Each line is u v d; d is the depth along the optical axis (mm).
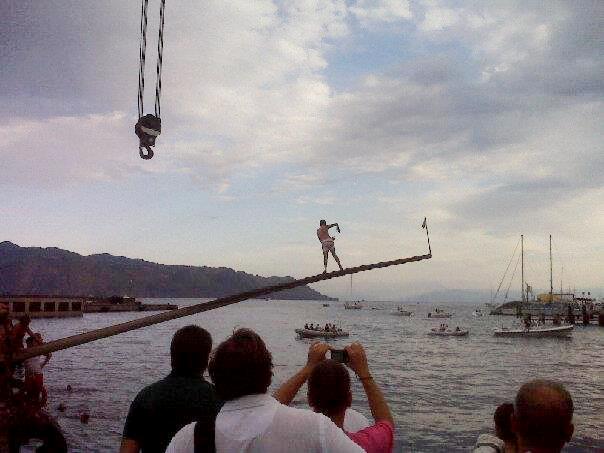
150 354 49656
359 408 21891
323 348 2564
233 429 1847
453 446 17953
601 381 36625
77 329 81875
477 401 27141
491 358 52594
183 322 127000
